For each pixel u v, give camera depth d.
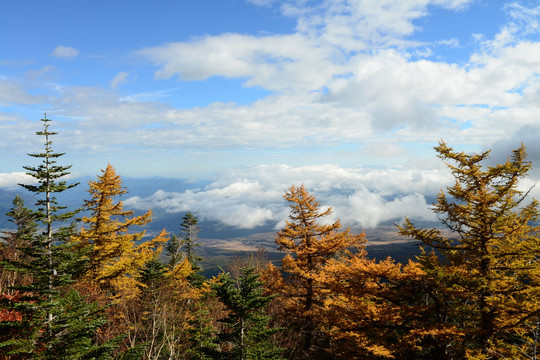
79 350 7.01
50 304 7.23
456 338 11.29
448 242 12.33
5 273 10.41
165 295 14.60
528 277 11.49
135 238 20.22
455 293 11.95
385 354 11.88
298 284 19.73
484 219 11.27
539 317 9.66
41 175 8.05
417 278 12.74
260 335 10.53
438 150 12.50
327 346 17.28
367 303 14.77
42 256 7.74
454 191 12.29
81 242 16.88
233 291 10.45
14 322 6.97
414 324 12.73
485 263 11.78
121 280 18.09
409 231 13.00
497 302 11.07
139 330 12.59
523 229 11.34
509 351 10.76
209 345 12.12
